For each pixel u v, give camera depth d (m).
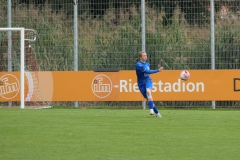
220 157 29.42
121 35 65.75
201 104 63.97
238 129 40.53
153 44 65.25
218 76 62.12
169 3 65.81
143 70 48.62
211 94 62.19
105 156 29.72
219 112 56.97
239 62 64.31
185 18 65.38
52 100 64.19
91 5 66.62
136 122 45.03
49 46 66.81
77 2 65.19
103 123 44.25
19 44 67.75
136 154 30.33
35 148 32.19
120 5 66.44
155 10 66.06
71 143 34.00
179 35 65.12
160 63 65.25
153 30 65.31
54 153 30.59
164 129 40.50
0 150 31.53
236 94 61.91
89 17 66.50
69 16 66.81
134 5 66.31
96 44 65.88
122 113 54.66
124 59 65.69
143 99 62.97
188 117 49.69
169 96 62.62
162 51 65.25
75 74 63.97
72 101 64.31
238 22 64.50
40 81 64.31
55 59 66.62
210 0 63.62
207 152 30.94
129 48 65.62
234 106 63.41
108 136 36.88
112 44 65.75
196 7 65.06
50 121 45.72
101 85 63.56
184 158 29.14
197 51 64.75
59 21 66.94
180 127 41.66
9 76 64.31
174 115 52.12
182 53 65.00
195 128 41.09
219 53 64.31
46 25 67.06
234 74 61.91
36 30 67.12
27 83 64.38
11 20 67.12
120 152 30.94
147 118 48.47
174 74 62.47
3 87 64.38
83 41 65.94
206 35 64.69
